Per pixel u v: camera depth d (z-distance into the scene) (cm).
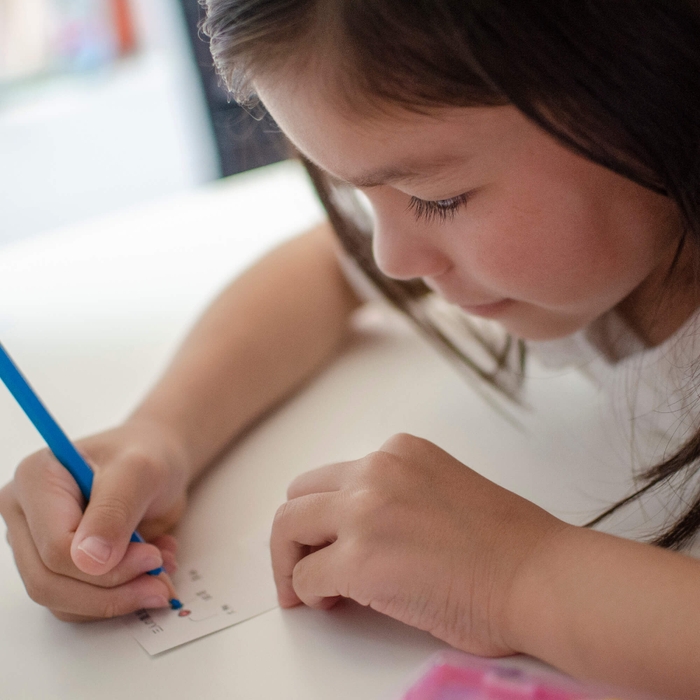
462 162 44
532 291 49
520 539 42
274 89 45
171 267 104
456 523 43
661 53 42
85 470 52
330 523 45
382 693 39
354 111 43
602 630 38
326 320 81
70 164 196
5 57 194
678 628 37
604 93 42
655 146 44
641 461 57
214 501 59
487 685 38
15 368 50
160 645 45
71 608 47
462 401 69
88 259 111
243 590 49
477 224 47
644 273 52
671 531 46
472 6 40
